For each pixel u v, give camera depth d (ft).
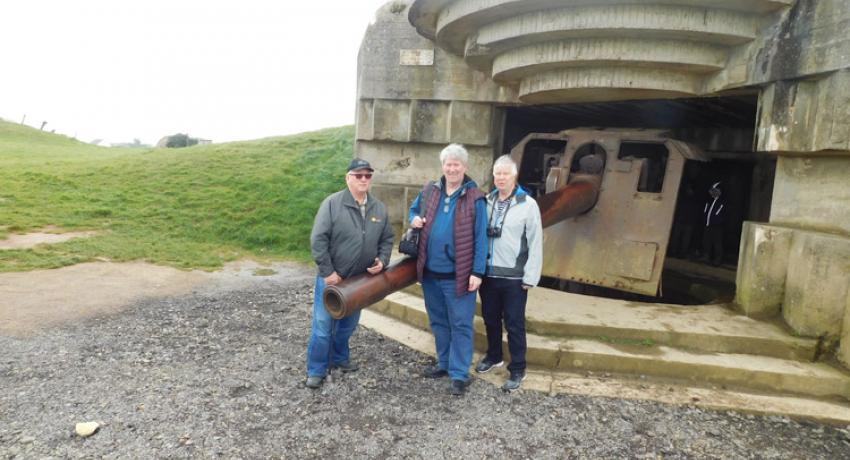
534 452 10.36
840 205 14.20
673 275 23.73
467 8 16.58
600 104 22.04
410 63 24.58
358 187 12.32
